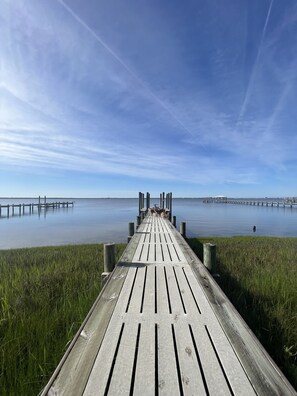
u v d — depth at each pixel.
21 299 4.35
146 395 1.58
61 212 46.53
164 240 7.53
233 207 63.91
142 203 21.72
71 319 3.75
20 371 2.56
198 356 1.97
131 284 3.63
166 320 2.54
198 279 3.84
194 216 35.75
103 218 32.97
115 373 1.75
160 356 1.96
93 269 6.98
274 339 3.36
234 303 4.39
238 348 2.07
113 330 2.34
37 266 7.55
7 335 3.15
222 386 1.66
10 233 19.02
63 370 1.77
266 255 8.98
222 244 11.88
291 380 2.70
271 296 4.66
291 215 37.59
